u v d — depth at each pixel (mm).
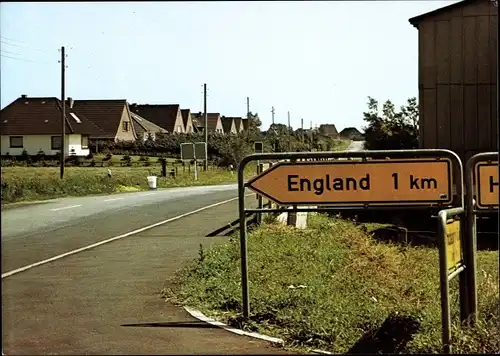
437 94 21156
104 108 78062
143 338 6898
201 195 30703
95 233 16906
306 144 73938
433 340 6320
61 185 31906
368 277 10648
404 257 13359
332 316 7371
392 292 9562
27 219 20391
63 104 40469
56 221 19812
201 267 10773
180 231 16938
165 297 9062
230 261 11328
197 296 8922
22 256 13195
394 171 7102
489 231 17516
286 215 17000
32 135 61656
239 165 7355
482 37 20750
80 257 13016
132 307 8469
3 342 6793
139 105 97812
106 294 9359
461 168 6941
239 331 7137
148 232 16906
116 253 13461
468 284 6715
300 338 6801
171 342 6711
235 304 8312
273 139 66812
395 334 6887
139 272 11148
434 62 21172
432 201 7020
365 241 14797
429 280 10539
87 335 7055
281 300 8211
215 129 105438
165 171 45031
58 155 59062
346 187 7191
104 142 70688
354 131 104812
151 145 68875
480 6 20688
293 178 7285
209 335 6980
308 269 10867
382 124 42094
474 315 6652
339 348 6461
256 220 16547
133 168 50844
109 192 34344
